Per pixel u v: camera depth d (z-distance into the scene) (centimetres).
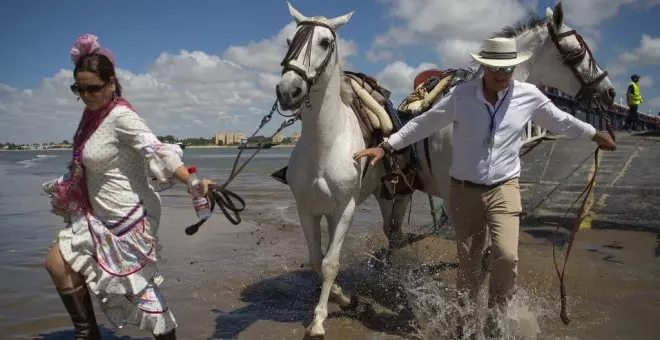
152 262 327
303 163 432
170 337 336
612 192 1004
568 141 1499
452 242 707
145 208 327
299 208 450
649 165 1246
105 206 319
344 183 426
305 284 566
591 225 774
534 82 561
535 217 836
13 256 667
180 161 320
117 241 317
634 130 1966
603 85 545
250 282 570
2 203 1201
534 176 1167
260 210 1027
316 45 391
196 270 612
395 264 614
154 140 316
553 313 457
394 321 464
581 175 1168
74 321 333
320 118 413
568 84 554
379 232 795
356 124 459
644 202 914
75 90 312
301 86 378
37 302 493
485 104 388
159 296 330
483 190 402
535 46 544
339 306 498
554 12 527
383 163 490
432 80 538
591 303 480
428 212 972
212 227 866
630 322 435
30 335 417
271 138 434
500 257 384
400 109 543
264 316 473
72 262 321
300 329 443
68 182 325
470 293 428
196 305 499
